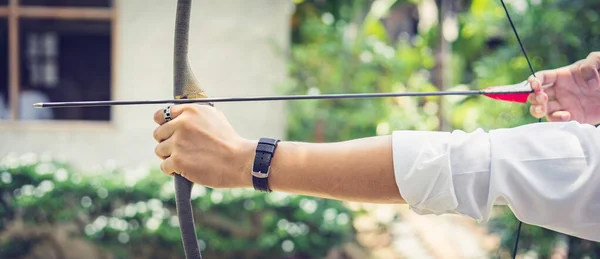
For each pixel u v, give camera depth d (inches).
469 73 297.3
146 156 219.5
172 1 218.2
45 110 284.8
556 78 71.0
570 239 143.2
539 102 66.6
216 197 178.5
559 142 49.9
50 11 218.8
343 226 177.9
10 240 185.3
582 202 48.6
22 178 184.5
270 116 223.0
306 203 179.0
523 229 149.1
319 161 52.2
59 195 180.9
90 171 201.3
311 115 253.0
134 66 218.5
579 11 148.3
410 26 364.2
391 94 60.2
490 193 49.5
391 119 267.7
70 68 294.4
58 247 186.7
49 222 184.7
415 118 273.4
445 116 281.9
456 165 50.1
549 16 149.0
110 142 219.6
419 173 49.9
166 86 219.5
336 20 297.3
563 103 71.7
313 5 295.3
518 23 157.0
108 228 176.6
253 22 221.1
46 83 292.2
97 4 254.5
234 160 54.0
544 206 49.1
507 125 156.3
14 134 220.1
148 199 181.8
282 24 222.5
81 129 219.6
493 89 66.7
